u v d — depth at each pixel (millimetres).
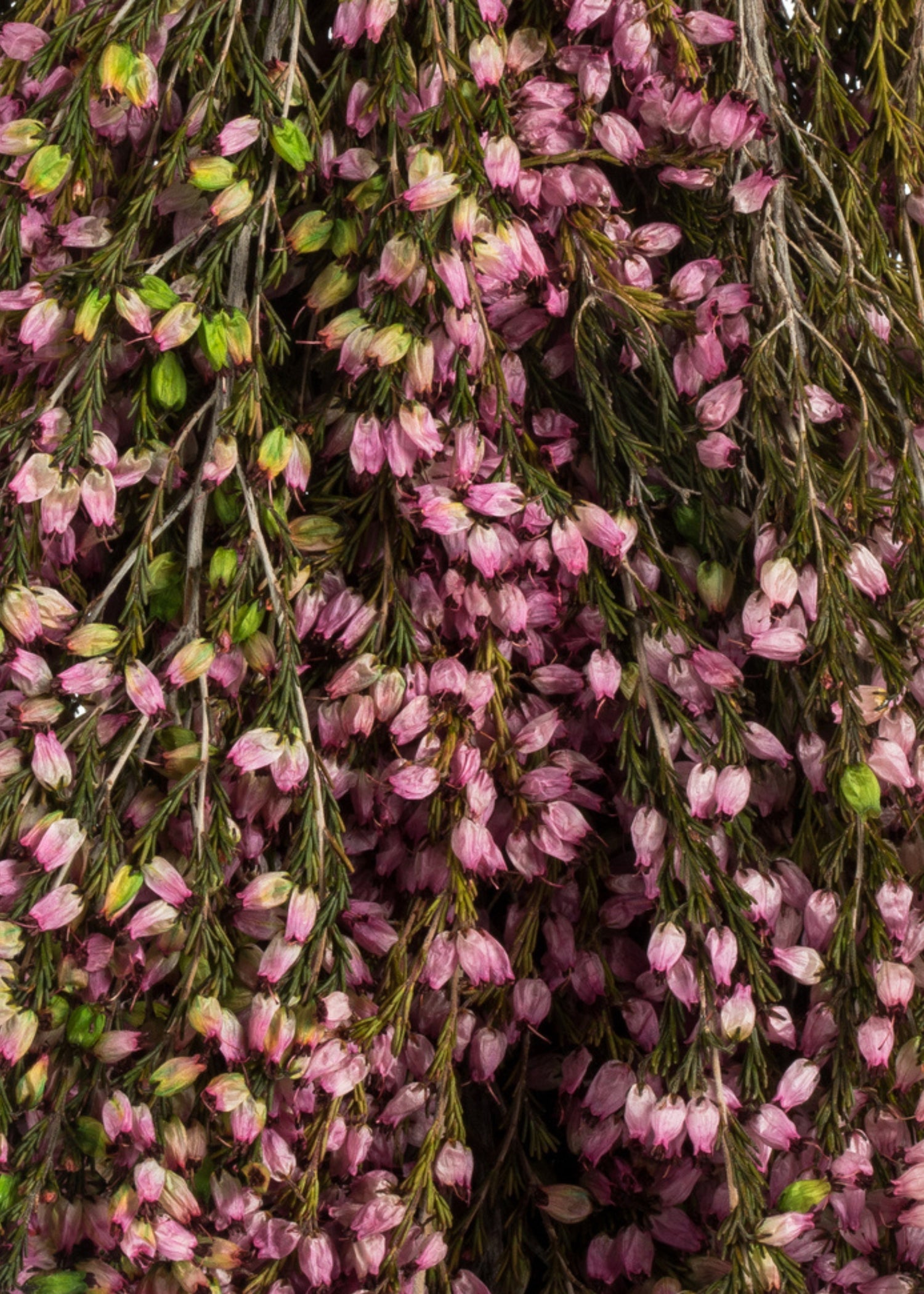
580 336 491
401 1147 489
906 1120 487
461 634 481
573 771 489
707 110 488
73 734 460
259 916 468
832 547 481
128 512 482
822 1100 482
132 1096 459
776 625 486
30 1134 459
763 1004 480
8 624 456
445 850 483
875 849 482
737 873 483
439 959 480
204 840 457
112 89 458
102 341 461
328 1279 467
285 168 482
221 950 458
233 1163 467
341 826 464
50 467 455
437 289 467
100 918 457
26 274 490
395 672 472
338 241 472
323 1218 481
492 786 475
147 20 466
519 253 465
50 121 474
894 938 478
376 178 470
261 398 473
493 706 480
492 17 473
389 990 481
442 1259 479
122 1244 454
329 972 474
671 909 479
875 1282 481
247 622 462
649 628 487
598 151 485
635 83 491
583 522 476
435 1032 490
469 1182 479
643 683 485
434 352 468
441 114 473
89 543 473
